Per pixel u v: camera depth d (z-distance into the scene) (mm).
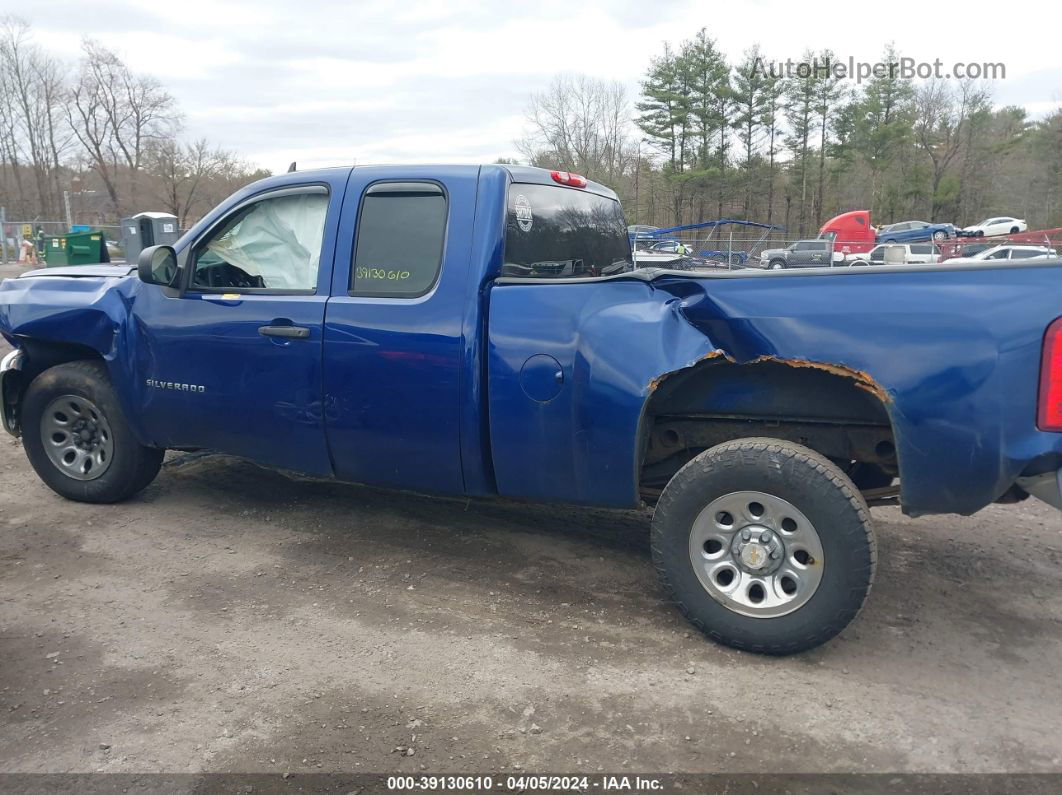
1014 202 58438
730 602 3291
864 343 3016
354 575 4094
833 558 3082
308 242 4172
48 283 4898
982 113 56125
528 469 3689
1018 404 2830
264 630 3521
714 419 3686
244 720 2867
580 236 4625
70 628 3521
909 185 56969
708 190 53844
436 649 3367
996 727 2838
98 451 4945
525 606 3770
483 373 3701
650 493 3754
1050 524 4879
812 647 3223
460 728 2830
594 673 3189
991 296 2861
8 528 4656
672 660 3287
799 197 58094
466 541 4555
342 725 2840
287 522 4812
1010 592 3939
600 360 3412
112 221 56094
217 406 4348
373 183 4004
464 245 3764
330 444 4109
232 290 4316
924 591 3951
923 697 3027
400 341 3811
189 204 52156
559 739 2770
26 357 5078
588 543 4551
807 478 3096
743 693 3049
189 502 5121
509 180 3910
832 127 56219
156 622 3582
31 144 61000
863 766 2625
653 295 3410
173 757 2664
